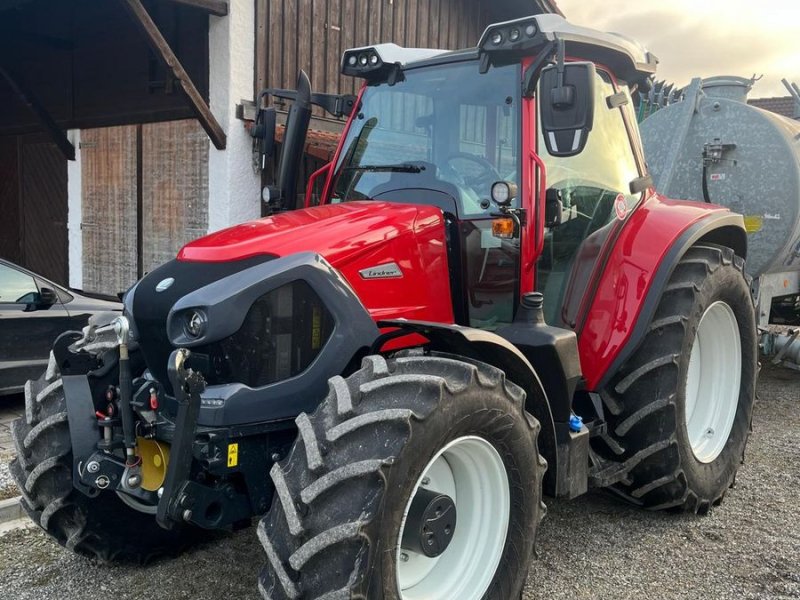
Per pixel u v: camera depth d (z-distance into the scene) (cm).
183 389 246
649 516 398
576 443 315
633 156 409
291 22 847
